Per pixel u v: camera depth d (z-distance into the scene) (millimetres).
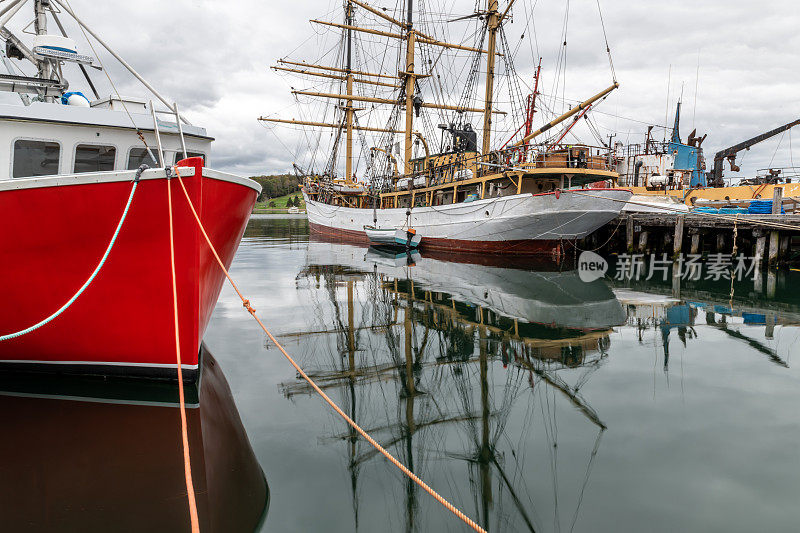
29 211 5977
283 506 4141
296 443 5352
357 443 5398
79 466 4750
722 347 9391
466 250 27938
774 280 18703
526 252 25859
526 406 6543
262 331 10578
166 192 5992
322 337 10250
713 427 5746
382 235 32094
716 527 3842
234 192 6723
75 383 6965
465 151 29391
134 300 6492
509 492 4391
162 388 6812
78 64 9953
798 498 4238
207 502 4172
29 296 6500
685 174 32812
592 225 23391
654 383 7387
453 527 3891
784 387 7121
